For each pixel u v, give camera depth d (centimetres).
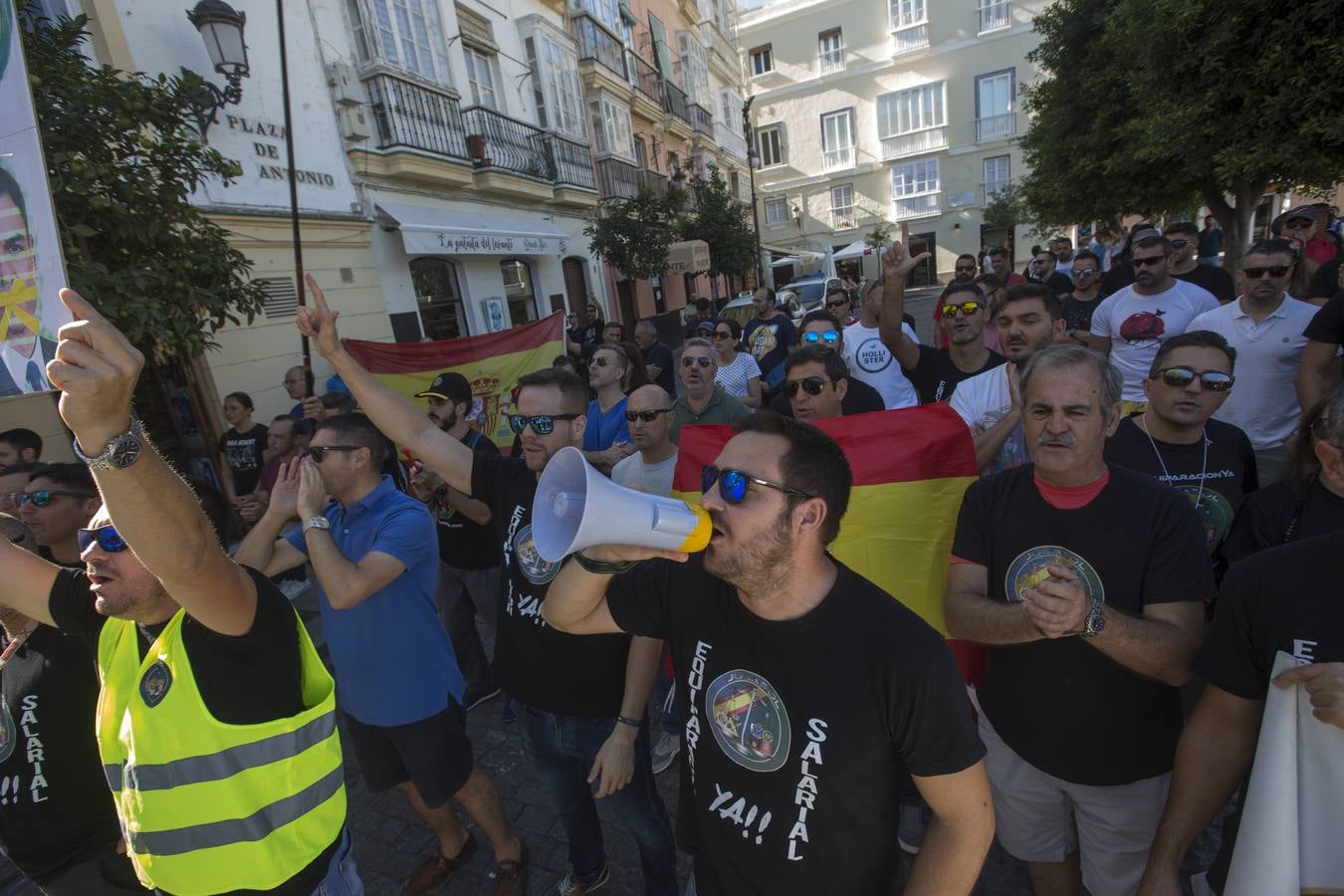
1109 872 184
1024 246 3038
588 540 110
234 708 145
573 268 1546
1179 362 221
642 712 202
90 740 188
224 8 649
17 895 272
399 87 958
